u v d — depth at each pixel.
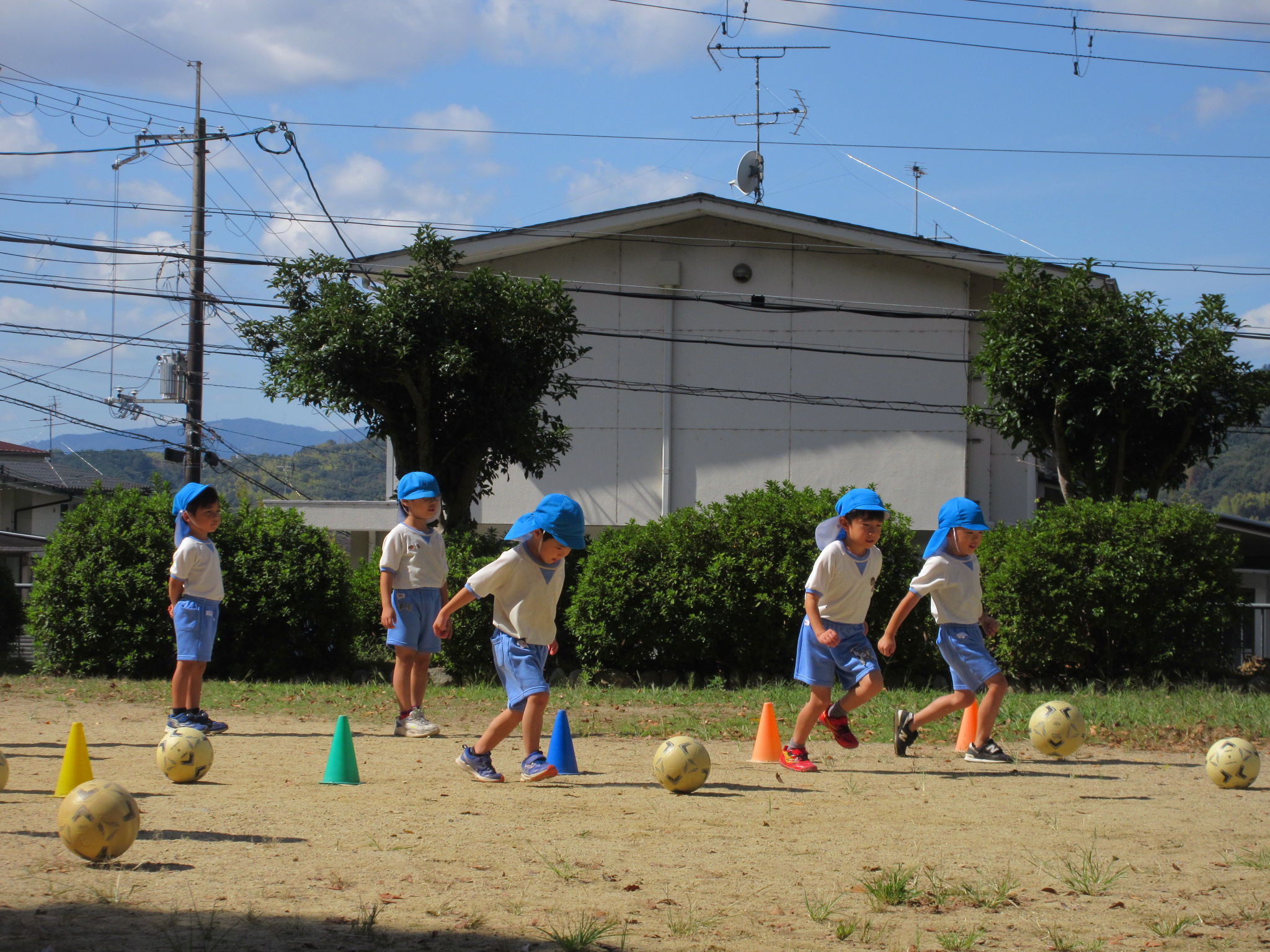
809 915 3.91
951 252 21.23
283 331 15.59
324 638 14.47
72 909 3.67
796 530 14.12
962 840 5.14
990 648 13.88
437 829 5.14
